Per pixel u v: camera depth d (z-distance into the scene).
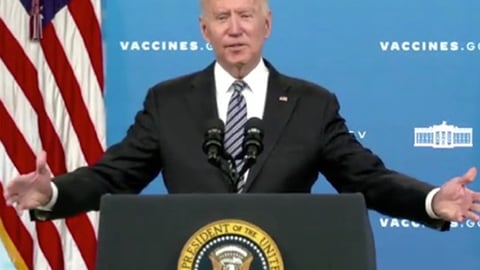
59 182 5.95
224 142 5.71
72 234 9.85
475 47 10.04
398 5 10.08
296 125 6.34
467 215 5.30
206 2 6.42
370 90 10.09
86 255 9.82
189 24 10.14
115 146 6.62
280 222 4.35
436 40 10.05
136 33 10.13
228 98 6.51
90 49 9.87
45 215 5.90
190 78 6.69
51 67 9.80
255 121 5.53
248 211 4.37
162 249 4.33
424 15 10.05
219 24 6.37
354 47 10.09
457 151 10.05
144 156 6.46
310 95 6.48
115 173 6.38
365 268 4.31
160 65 10.15
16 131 9.66
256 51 6.40
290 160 6.18
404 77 10.08
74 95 9.81
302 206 4.37
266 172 6.12
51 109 9.76
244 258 4.21
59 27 9.86
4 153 9.62
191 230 4.35
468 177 5.26
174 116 6.45
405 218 5.99
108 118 10.15
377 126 10.09
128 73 10.14
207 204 4.38
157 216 4.38
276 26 10.09
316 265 4.32
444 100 10.05
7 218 9.67
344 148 6.35
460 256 10.09
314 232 4.35
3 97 9.67
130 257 4.34
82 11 9.90
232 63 6.39
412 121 10.07
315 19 10.09
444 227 5.75
